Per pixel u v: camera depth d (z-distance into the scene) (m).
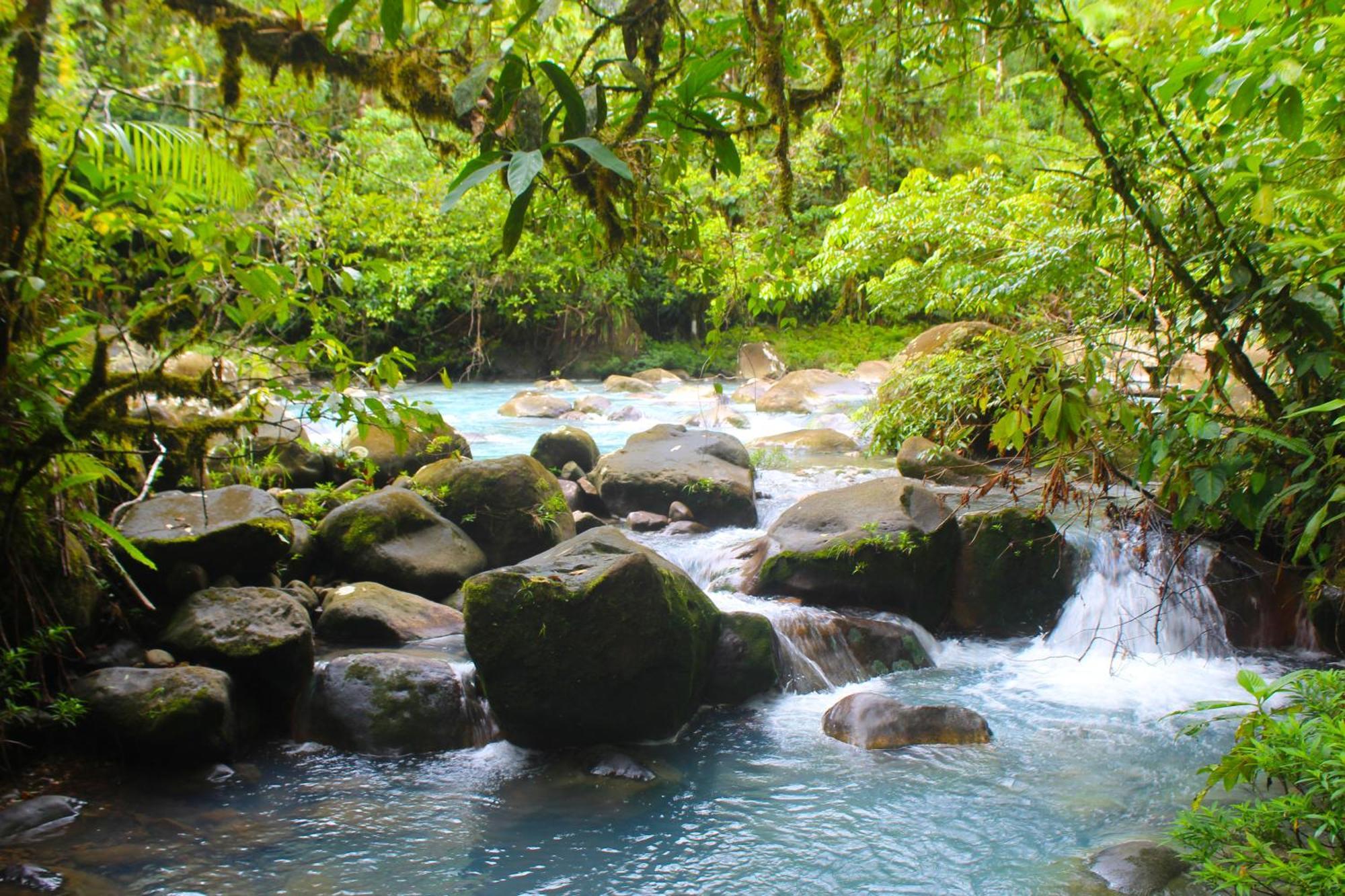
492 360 20.69
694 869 4.11
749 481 8.89
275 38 2.99
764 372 18.70
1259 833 3.13
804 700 5.90
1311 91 3.37
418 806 4.59
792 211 3.65
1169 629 6.53
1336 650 6.43
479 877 4.03
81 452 4.04
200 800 4.57
